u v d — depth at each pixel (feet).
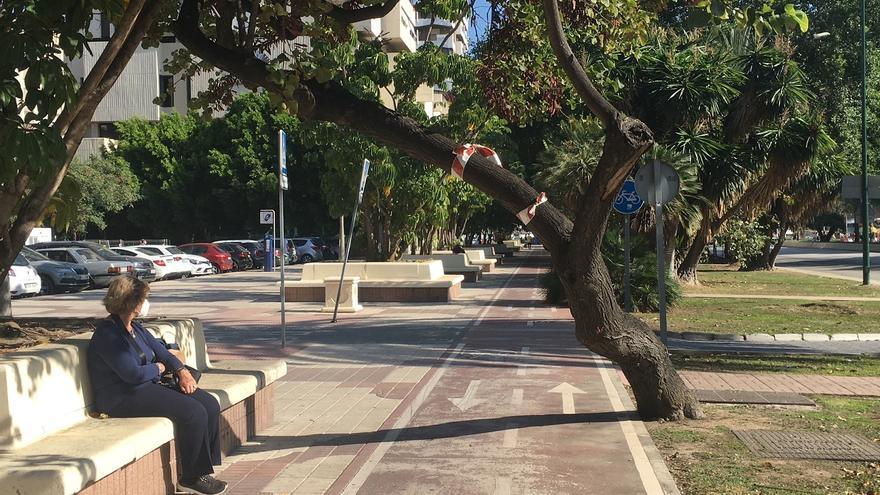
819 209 123.54
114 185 161.48
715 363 38.91
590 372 35.50
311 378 34.55
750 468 20.72
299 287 75.66
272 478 20.22
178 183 170.71
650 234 75.82
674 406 26.25
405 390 31.76
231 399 21.65
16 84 17.92
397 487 19.47
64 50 20.56
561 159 74.02
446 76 73.36
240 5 26.18
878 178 93.30
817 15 113.80
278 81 22.21
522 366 37.27
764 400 29.30
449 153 23.61
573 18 29.94
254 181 163.63
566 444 23.21
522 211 23.68
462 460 21.70
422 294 73.97
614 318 24.81
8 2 19.17
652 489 18.98
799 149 82.02
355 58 73.67
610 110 22.00
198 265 122.42
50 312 63.82
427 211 84.79
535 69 31.04
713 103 78.79
